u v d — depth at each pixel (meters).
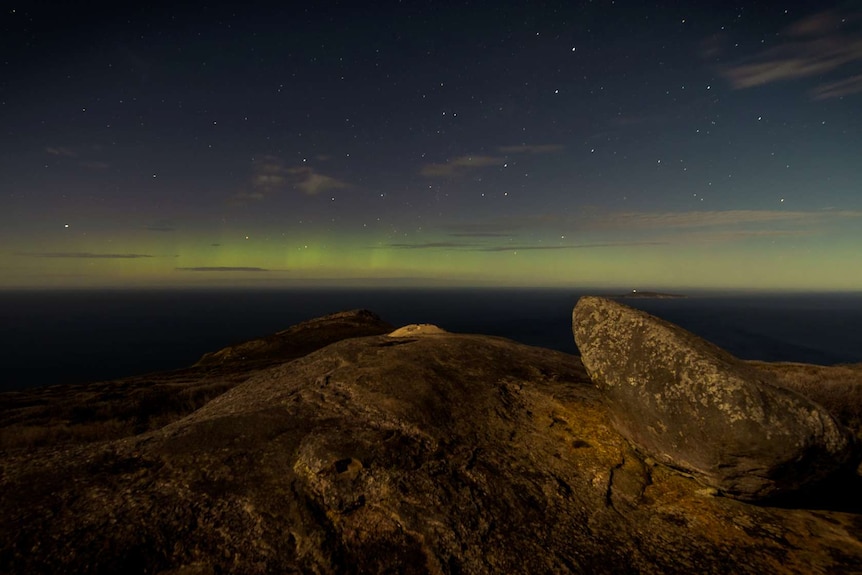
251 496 5.61
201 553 4.79
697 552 5.46
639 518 6.11
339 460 6.23
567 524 5.88
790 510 6.39
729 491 6.40
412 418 7.64
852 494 6.63
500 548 5.34
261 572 4.69
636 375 7.36
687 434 6.50
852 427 11.58
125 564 4.52
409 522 5.51
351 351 10.70
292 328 57.72
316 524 5.38
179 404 19.12
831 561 5.29
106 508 5.20
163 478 5.84
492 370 10.12
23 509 5.07
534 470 6.93
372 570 4.92
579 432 7.99
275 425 7.27
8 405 21.03
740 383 6.30
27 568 4.33
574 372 10.90
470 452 7.11
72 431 14.60
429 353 10.56
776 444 5.80
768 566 5.21
